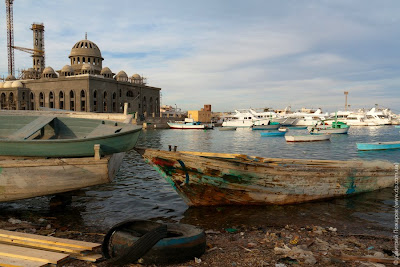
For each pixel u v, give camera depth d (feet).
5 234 22.77
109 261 18.83
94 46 350.43
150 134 231.30
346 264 19.92
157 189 44.80
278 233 26.58
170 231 21.85
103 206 36.19
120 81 331.77
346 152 108.68
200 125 315.99
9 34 388.98
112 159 35.96
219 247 23.00
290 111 436.35
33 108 326.65
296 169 35.01
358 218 31.65
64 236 25.27
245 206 35.99
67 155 33.81
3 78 382.01
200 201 35.55
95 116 56.39
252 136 207.62
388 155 99.50
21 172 30.22
